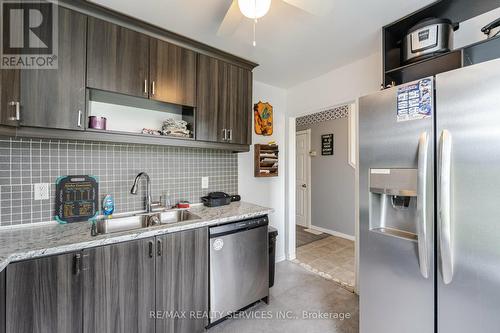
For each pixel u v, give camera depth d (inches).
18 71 51.7
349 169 158.7
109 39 63.2
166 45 73.3
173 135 76.5
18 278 45.2
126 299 56.6
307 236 165.5
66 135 58.7
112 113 77.7
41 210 65.0
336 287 97.7
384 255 54.9
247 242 78.7
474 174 41.2
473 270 41.3
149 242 60.0
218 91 86.0
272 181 123.5
